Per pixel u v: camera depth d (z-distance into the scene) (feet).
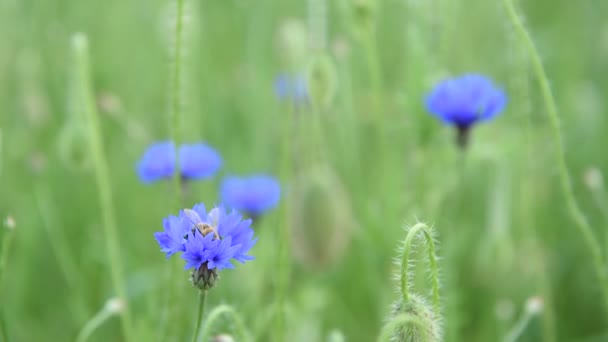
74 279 3.30
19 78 4.37
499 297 3.25
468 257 3.34
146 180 3.09
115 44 4.74
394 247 3.15
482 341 3.27
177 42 2.70
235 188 3.16
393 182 3.21
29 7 4.73
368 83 3.89
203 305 2.34
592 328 3.40
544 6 4.89
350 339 3.30
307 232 3.02
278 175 3.75
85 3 4.88
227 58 4.64
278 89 3.74
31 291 3.51
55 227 3.60
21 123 4.13
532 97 3.99
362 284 3.37
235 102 4.25
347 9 3.11
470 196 3.49
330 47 3.93
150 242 3.67
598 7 4.69
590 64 4.59
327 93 2.97
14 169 3.96
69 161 3.09
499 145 3.29
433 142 3.22
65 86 4.42
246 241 2.32
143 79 4.57
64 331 3.38
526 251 3.22
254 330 3.01
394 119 3.66
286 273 2.80
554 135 2.67
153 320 3.11
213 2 4.71
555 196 3.71
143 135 3.77
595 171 3.33
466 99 2.96
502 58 4.27
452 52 3.92
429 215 3.06
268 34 4.49
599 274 2.75
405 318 2.30
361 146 3.81
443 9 3.24
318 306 3.20
